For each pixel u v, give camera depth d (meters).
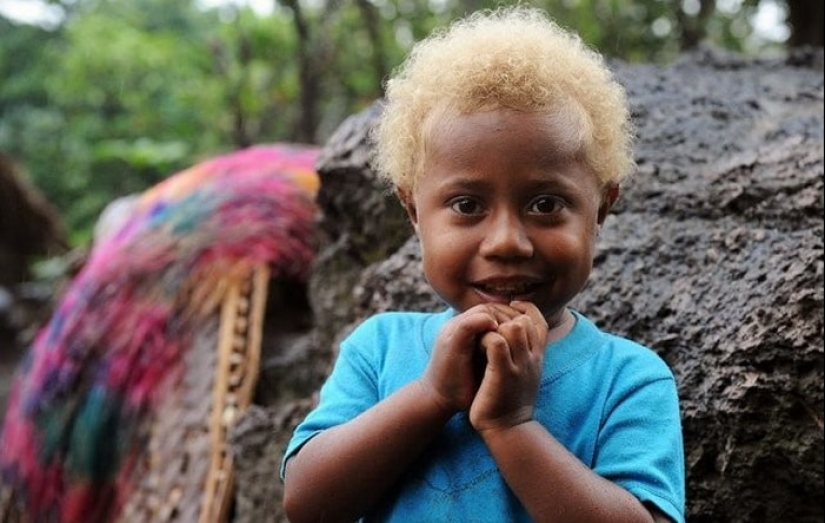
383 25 7.65
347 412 1.64
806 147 2.67
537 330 1.47
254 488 2.96
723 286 2.32
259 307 3.73
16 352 9.55
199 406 3.54
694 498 2.22
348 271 3.06
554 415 1.56
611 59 3.60
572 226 1.52
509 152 1.48
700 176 2.71
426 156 1.55
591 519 1.43
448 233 1.53
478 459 1.57
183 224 4.03
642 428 1.54
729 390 2.16
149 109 12.72
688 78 3.35
